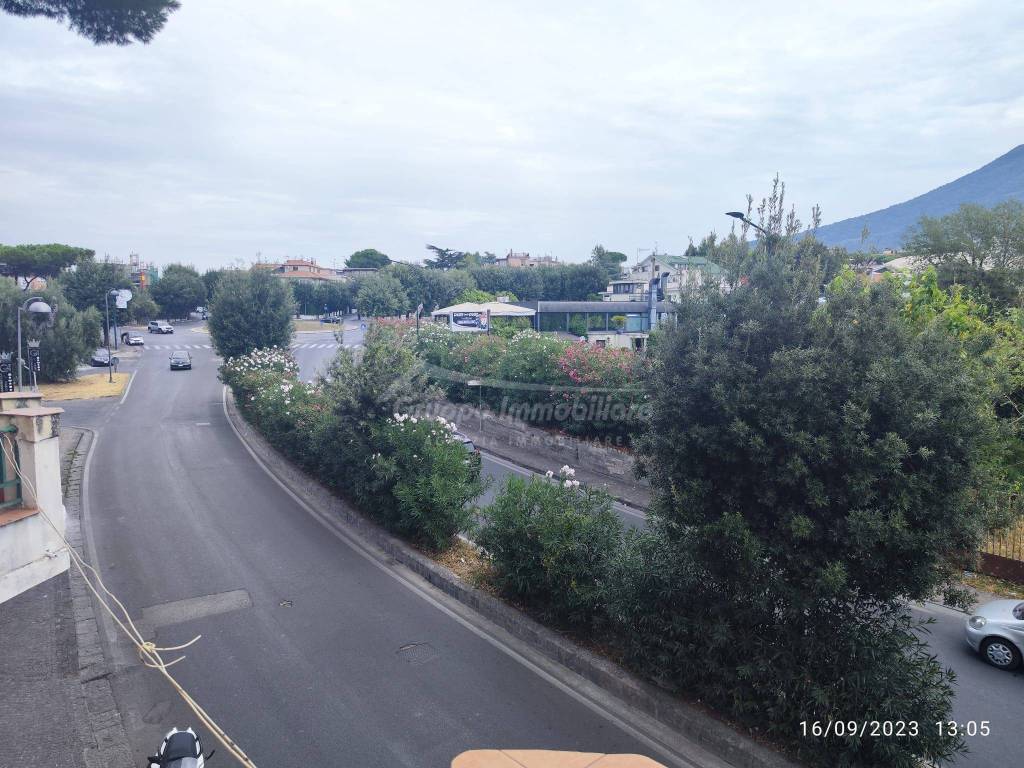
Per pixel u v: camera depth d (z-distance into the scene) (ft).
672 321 19.10
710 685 19.10
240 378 77.92
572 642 24.22
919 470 15.74
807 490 16.12
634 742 18.94
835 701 16.38
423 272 270.67
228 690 21.93
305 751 18.67
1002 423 17.69
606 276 273.33
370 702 21.20
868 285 17.93
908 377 15.74
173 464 57.21
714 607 18.56
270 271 109.91
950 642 28.27
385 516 36.70
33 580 18.76
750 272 18.38
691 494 17.67
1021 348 36.04
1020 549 34.22
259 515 42.14
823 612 17.26
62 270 211.82
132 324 266.98
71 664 23.52
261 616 27.58
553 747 18.72
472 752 16.94
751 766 17.37
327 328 259.19
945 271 104.37
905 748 15.80
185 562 33.76
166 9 39.24
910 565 15.93
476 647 24.95
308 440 48.70
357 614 27.81
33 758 18.24
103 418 84.02
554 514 25.35
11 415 19.24
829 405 16.52
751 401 16.97
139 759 18.38
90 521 40.68
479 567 31.78
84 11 37.27
